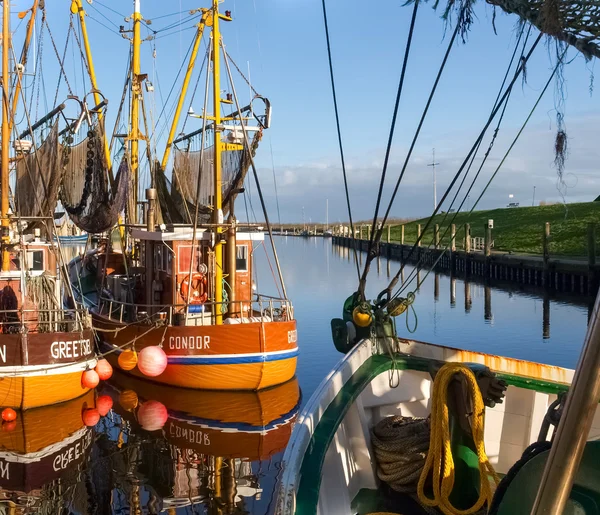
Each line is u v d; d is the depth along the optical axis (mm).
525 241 45656
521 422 5297
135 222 19391
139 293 15695
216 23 13273
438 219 71438
